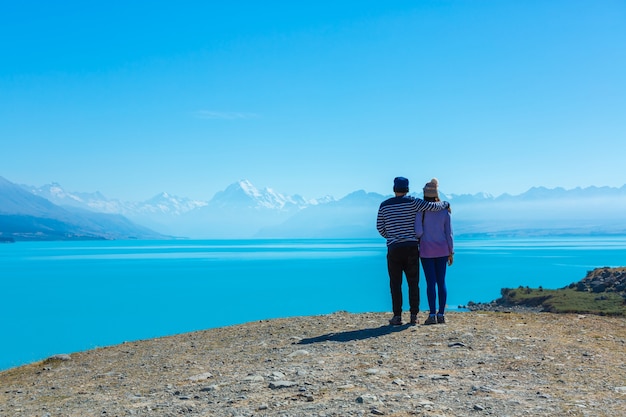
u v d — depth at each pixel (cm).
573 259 18225
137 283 11512
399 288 1445
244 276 12912
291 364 1076
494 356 1048
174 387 977
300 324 1662
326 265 17112
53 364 1430
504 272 12606
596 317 1591
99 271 15775
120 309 7131
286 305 7006
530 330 1342
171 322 5722
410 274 1425
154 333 4984
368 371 953
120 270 16162
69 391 1052
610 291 5406
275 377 967
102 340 4716
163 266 17888
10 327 5872
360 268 15450
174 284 11062
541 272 12500
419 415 707
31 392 1084
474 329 1344
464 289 8700
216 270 15475
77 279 12938
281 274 13312
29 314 6969
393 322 1455
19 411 909
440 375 912
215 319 5844
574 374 902
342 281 10944
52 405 934
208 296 8500
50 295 9375
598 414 685
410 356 1075
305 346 1270
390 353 1112
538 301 5675
